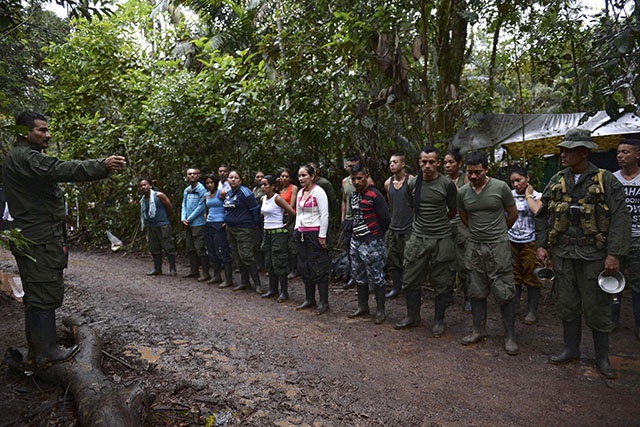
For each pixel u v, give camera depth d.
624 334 4.16
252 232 6.02
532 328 4.39
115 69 9.77
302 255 5.10
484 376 3.35
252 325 4.58
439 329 4.22
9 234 2.27
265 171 7.98
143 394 2.64
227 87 7.61
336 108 6.87
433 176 4.15
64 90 10.16
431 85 7.31
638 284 3.96
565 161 3.25
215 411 2.85
